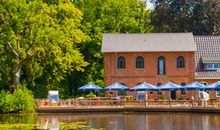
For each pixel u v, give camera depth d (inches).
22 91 2706.7
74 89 3708.2
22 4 2605.8
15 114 2576.3
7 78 2795.3
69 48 2920.8
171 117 2420.0
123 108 2736.2
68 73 3508.9
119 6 3750.0
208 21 4146.2
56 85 3540.8
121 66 3329.2
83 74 3668.8
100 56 3639.3
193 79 3304.6
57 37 2696.9
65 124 2071.9
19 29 2623.0
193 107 2682.1
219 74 3309.5
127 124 2085.4
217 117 2395.4
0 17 2608.3
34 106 2716.5
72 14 2994.6
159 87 2903.5
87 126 2000.5
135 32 3841.0
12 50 2694.4
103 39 3393.2
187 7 4212.6
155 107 2723.9
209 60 3358.8
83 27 3592.5
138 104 2812.5
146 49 3314.5
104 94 3361.2
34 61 2965.1
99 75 3686.0
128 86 3316.9
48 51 2802.7
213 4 4158.5
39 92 3430.1
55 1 3112.7
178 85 3117.6
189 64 3316.9
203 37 3560.5
